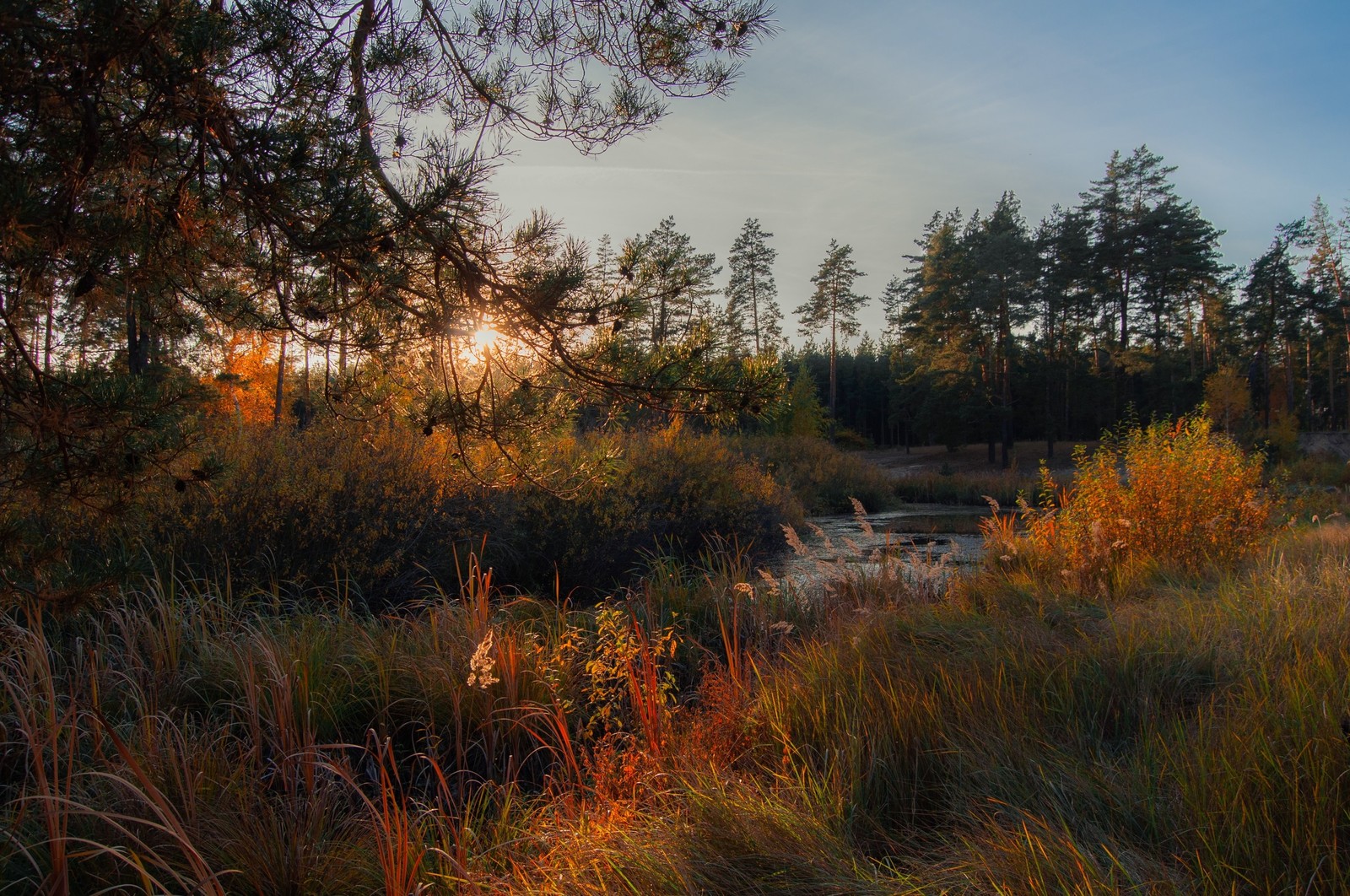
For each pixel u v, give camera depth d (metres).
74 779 3.10
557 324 2.87
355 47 2.89
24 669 3.49
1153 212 44.84
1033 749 3.18
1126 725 3.54
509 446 3.33
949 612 5.88
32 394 2.38
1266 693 3.28
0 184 2.01
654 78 3.64
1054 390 49.59
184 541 6.12
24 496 2.66
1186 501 7.86
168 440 2.65
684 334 3.11
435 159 2.50
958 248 46.00
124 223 2.44
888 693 3.77
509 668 4.23
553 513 9.01
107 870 2.67
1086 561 7.11
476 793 3.56
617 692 4.32
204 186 2.56
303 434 8.05
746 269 53.56
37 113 2.12
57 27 1.91
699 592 7.25
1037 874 2.24
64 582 3.04
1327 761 2.57
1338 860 2.23
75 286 2.50
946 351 45.28
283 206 2.49
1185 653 4.23
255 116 2.40
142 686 4.13
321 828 2.98
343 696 4.39
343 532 6.98
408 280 2.80
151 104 2.22
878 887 2.29
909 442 58.28
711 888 2.38
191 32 2.05
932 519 20.84
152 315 2.96
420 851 2.72
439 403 3.07
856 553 7.49
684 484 11.15
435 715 4.30
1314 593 5.20
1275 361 54.62
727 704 4.06
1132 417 9.17
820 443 29.00
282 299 2.79
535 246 2.86
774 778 3.27
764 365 3.00
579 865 2.64
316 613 5.94
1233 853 2.30
